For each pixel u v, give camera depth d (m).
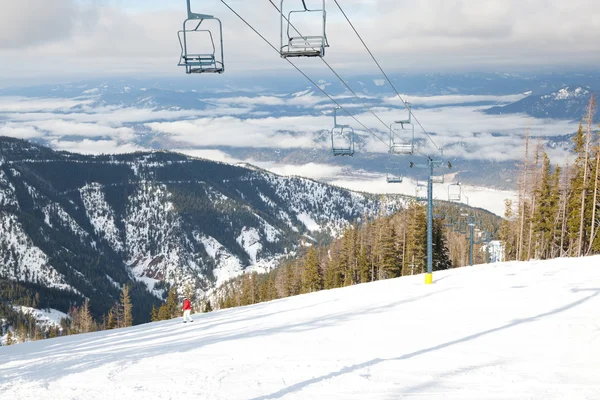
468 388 10.09
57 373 13.91
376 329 18.02
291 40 12.18
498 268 41.56
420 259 78.31
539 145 68.06
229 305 131.88
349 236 95.75
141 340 22.58
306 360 13.42
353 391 10.20
